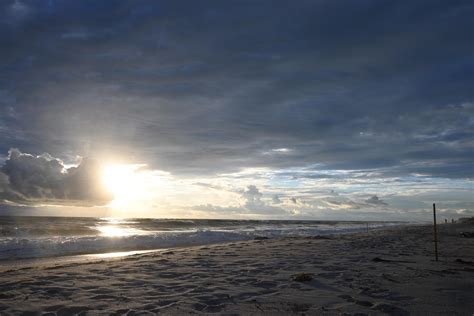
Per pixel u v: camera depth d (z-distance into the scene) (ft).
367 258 31.94
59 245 51.57
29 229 70.69
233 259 32.17
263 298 16.75
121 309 14.99
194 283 20.72
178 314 14.20
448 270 24.18
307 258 32.27
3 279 22.67
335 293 17.70
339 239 62.90
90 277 22.98
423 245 47.62
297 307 15.08
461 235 70.85
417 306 14.99
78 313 14.57
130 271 25.43
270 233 97.50
